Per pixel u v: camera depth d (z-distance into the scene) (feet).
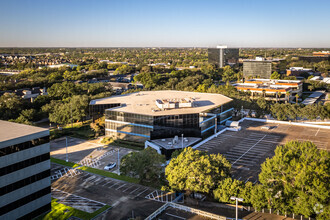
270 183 232.32
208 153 371.56
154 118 417.08
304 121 554.46
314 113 508.53
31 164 233.14
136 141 444.14
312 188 208.13
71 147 430.61
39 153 238.48
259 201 220.02
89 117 596.29
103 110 501.97
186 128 432.66
